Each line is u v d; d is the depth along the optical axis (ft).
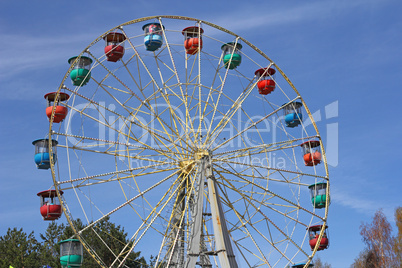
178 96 118.21
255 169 118.01
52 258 194.80
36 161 114.93
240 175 117.39
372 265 191.42
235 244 114.62
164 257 116.06
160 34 121.08
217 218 106.73
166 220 112.57
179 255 113.70
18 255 195.62
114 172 110.73
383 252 191.42
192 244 105.40
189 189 115.96
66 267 113.50
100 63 112.27
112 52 118.93
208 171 110.73
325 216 118.52
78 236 109.40
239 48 127.03
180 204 116.47
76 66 118.52
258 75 129.39
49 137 108.27
